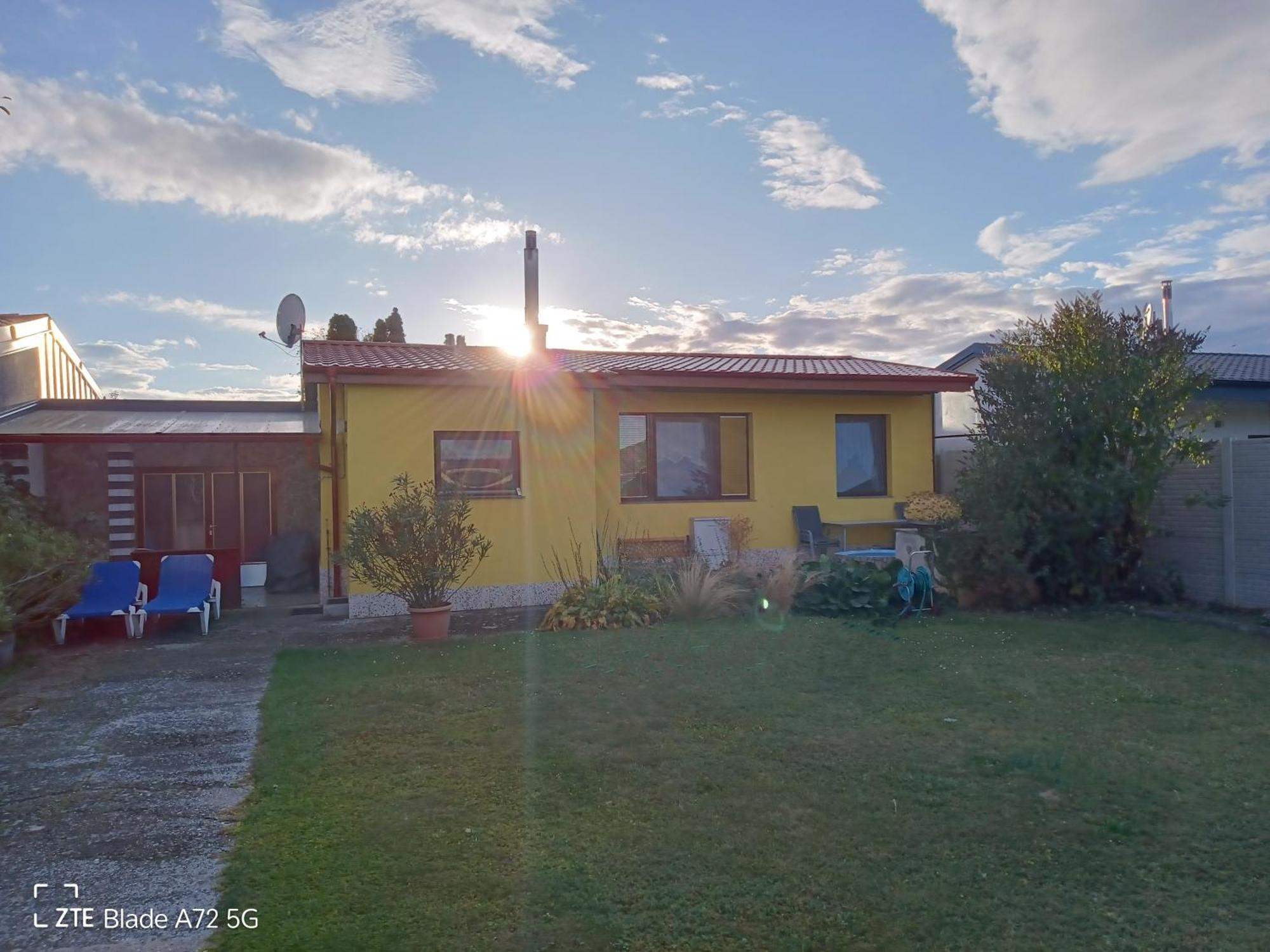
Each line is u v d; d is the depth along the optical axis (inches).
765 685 307.9
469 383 502.6
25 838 196.2
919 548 534.9
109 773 237.9
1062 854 179.3
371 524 409.7
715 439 593.6
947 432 718.5
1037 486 445.4
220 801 217.0
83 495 669.9
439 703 293.3
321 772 229.8
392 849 184.1
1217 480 447.8
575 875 172.1
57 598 415.2
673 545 557.3
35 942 153.1
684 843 185.0
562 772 226.5
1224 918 155.5
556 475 522.9
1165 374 449.1
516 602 513.0
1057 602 461.4
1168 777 217.2
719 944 149.5
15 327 654.5
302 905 162.1
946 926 154.0
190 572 489.7
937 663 335.6
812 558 534.9
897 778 219.3
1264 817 193.9
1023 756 232.2
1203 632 384.5
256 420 666.2
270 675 351.9
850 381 578.2
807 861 177.3
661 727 262.4
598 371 524.4
